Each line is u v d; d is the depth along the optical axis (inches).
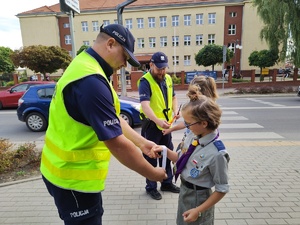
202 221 70.4
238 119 320.8
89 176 56.8
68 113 53.2
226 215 105.4
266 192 124.9
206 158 65.7
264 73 872.3
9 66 1245.7
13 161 165.2
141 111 122.6
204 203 65.4
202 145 67.1
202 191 69.3
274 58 829.8
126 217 105.0
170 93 121.5
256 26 1375.5
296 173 146.9
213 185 68.3
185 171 71.3
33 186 135.9
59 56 898.7
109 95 52.2
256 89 638.5
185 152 72.8
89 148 55.9
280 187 130.0
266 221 101.2
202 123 64.2
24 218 106.1
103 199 120.5
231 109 399.9
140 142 75.5
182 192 73.7
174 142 227.3
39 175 149.8
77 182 56.5
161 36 1456.7
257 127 277.7
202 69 1454.2
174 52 1464.1
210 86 87.3
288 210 108.9
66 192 58.1
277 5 667.4
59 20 1505.9
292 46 691.4
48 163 59.2
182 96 621.0
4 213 110.1
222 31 1411.2
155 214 107.0
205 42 1433.3
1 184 137.4
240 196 121.2
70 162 55.7
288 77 983.0
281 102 477.7
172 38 1453.0
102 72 54.9
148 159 116.7
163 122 105.3
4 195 126.5
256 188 129.2
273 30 695.7
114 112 52.9
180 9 1416.1
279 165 159.5
